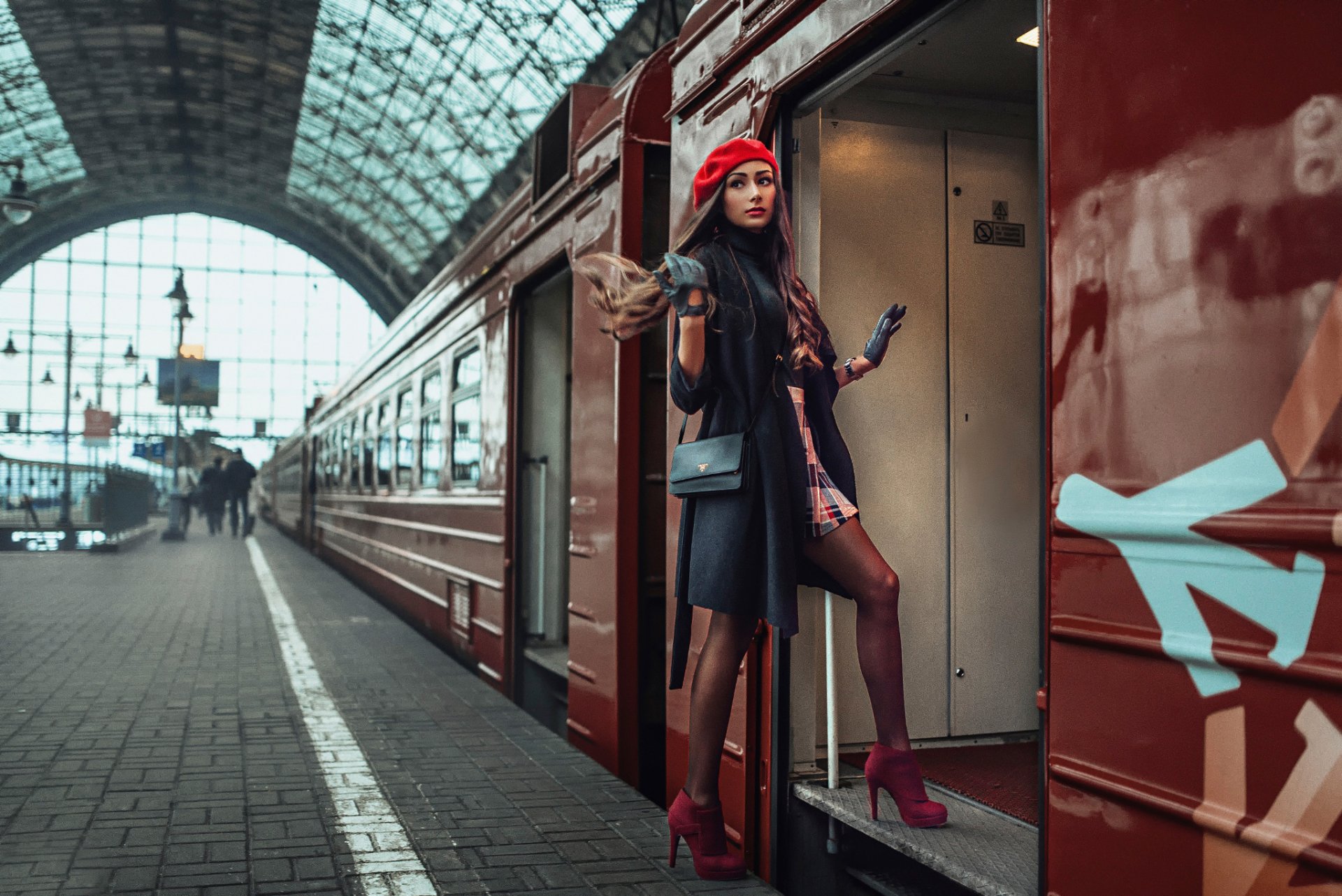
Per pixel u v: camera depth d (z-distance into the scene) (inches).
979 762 116.6
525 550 218.4
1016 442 126.4
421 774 150.6
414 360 341.1
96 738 169.0
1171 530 62.6
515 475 217.5
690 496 98.4
